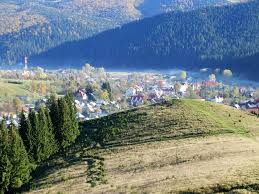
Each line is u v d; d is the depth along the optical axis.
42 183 88.44
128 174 81.69
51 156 107.00
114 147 100.88
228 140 94.31
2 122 94.44
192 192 65.69
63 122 111.00
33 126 103.75
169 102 125.44
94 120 124.25
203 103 126.94
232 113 122.12
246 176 68.88
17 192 89.56
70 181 84.56
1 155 91.19
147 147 95.62
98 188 77.19
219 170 73.94
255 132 105.88
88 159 96.62
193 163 81.12
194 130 103.06
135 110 123.69
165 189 69.44
